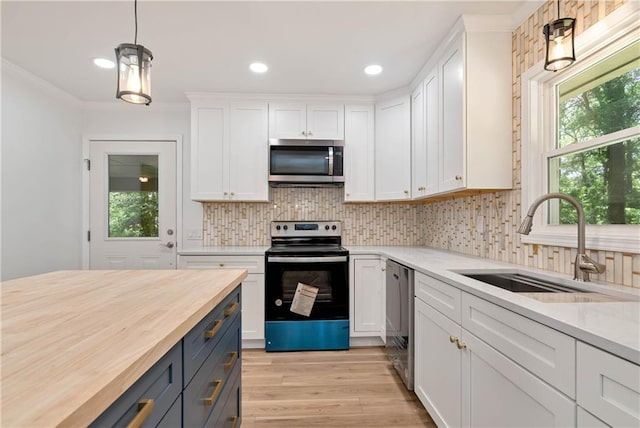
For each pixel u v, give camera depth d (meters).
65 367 0.53
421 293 1.79
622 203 1.29
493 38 1.86
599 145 1.36
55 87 2.80
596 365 0.69
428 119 2.39
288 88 2.84
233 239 3.26
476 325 1.20
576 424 0.74
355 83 2.74
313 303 2.71
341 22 1.89
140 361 0.57
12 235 2.48
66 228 3.01
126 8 1.74
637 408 0.60
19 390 0.46
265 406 1.89
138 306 0.91
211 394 1.07
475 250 2.27
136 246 3.25
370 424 1.73
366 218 3.31
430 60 2.30
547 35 1.25
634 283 1.19
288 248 2.97
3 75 2.38
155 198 3.28
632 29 1.23
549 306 0.92
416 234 3.32
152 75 2.58
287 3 1.71
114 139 3.23
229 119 2.96
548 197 1.33
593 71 1.44
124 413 0.56
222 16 1.82
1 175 2.39
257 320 2.73
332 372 2.31
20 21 1.86
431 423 1.74
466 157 1.86
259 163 2.97
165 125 3.27
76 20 1.85
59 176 2.92
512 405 0.99
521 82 1.79
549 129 1.69
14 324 0.75
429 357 1.68
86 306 0.90
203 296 1.02
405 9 1.77
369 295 2.78
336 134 3.01
